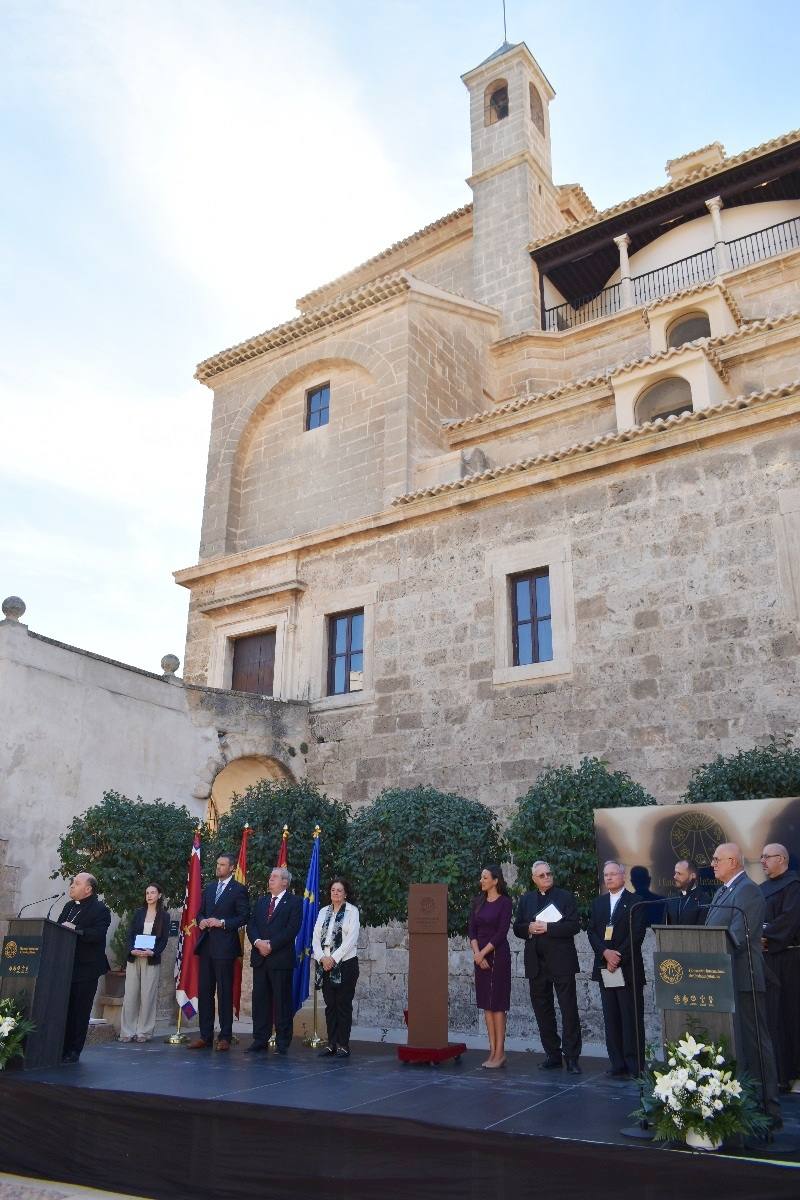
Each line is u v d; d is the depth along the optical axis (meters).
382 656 15.98
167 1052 9.58
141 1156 6.84
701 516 13.24
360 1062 9.01
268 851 12.09
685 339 19.75
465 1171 5.77
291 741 16.33
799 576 12.20
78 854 11.93
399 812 11.25
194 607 19.42
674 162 24.22
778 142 19.62
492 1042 8.78
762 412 12.91
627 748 12.94
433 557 15.89
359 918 10.59
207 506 21.38
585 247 22.86
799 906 7.75
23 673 13.06
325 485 19.98
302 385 21.33
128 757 14.38
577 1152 5.49
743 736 12.08
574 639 13.84
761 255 21.00
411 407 19.16
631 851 10.06
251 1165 6.42
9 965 8.59
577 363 21.75
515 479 14.95
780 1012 7.86
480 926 9.04
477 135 25.83
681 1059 5.70
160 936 10.83
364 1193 5.99
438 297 20.69
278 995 9.67
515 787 13.77
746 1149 5.44
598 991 12.32
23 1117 7.50
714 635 12.67
